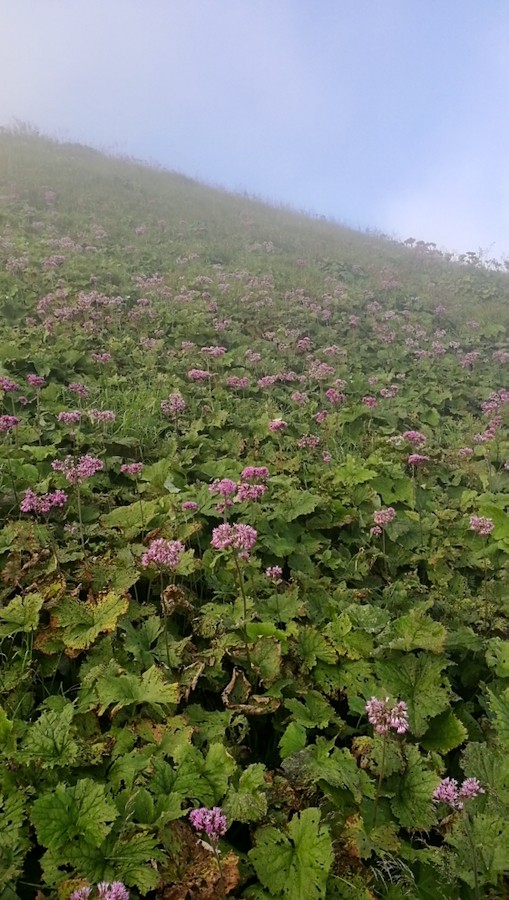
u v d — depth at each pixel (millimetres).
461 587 2459
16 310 4754
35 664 1695
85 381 3951
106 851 1181
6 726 1375
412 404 4781
